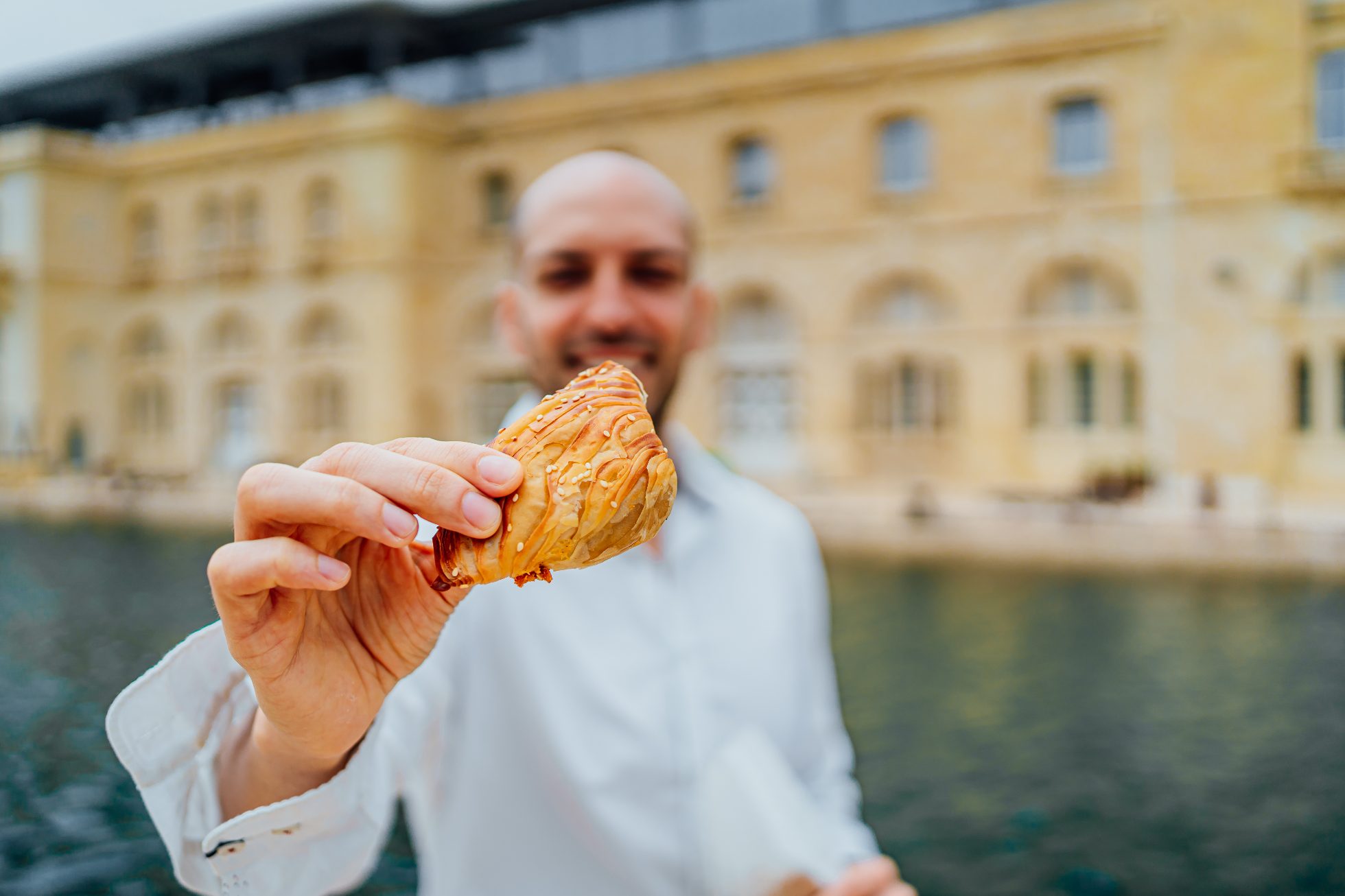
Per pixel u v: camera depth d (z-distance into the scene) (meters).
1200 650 11.07
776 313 28.69
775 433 28.70
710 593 2.29
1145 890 5.68
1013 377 25.33
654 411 2.33
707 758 2.09
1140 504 22.45
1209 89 23.03
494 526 1.16
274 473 1.19
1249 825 6.49
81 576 17.38
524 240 2.31
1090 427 25.05
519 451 1.22
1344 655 10.73
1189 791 7.07
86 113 41.75
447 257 32.78
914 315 26.95
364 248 32.53
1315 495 22.56
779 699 2.24
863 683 9.95
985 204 25.42
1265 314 22.72
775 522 2.50
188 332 36.34
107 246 37.56
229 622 1.21
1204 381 23.27
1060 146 25.08
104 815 6.96
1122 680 9.91
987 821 6.68
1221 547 17.53
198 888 1.49
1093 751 7.92
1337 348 22.41
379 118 31.88
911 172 26.77
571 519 1.18
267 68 37.00
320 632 1.34
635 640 2.16
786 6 31.05
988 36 25.06
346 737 1.38
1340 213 22.00
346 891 5.71
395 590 1.39
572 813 2.06
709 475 2.50
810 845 1.91
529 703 2.11
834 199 27.14
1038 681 9.92
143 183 37.03
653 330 2.26
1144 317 23.86
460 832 2.11
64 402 36.94
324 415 34.28
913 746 8.12
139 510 28.30
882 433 27.14
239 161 34.91
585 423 1.23
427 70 36.59
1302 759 7.61
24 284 36.25
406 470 1.17
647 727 2.08
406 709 1.93
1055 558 17.45
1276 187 22.52
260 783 1.46
